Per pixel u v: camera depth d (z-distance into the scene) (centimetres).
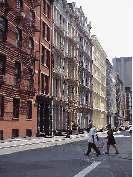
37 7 3666
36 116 3538
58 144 2492
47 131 3966
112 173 998
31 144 2419
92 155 1583
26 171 1008
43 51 3919
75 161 1305
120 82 14438
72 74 5325
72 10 5594
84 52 6250
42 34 3884
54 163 1225
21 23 3053
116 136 4762
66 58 4944
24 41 3166
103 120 8850
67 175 941
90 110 6688
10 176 909
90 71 6962
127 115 19100
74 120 5266
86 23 6694
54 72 4288
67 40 5025
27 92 3161
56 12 4534
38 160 1319
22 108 3091
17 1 3056
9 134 2770
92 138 1566
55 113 4303
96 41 7588
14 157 1430
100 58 8581
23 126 3120
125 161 1333
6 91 2694
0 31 2658
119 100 13725
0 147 1942
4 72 2677
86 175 948
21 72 3042
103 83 9088
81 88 5912
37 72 3606
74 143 2678
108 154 1648
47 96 3906
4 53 2658
